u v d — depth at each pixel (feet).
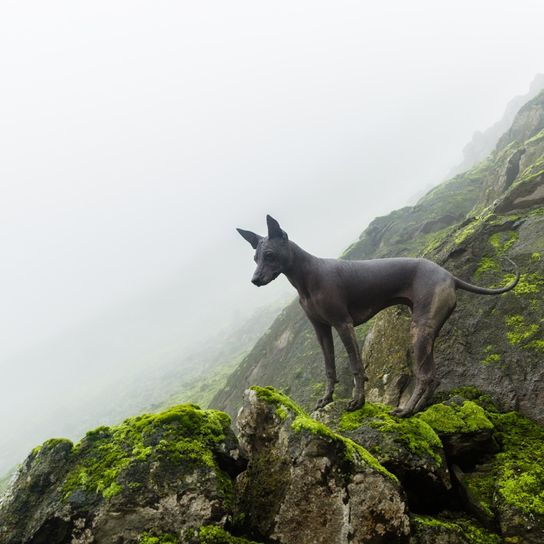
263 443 12.44
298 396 33.06
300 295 16.70
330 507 10.93
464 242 22.97
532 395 15.93
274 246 15.46
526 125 54.39
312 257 16.29
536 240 20.44
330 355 17.15
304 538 10.85
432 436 13.66
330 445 11.28
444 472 13.03
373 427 14.06
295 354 39.96
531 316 17.80
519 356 17.04
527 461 13.35
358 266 16.26
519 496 11.95
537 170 26.02
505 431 15.10
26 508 10.65
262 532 11.16
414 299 15.94
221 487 10.91
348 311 16.17
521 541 11.23
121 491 10.27
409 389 20.65
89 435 11.81
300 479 11.18
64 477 11.00
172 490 10.38
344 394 29.07
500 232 22.40
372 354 24.54
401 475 12.69
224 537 10.02
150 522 10.08
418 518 11.68
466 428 14.42
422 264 16.19
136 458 10.78
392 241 45.83
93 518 10.07
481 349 18.49
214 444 11.77
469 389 17.38
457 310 20.36
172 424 11.59
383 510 10.99
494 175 41.50
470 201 47.42
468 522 12.48
